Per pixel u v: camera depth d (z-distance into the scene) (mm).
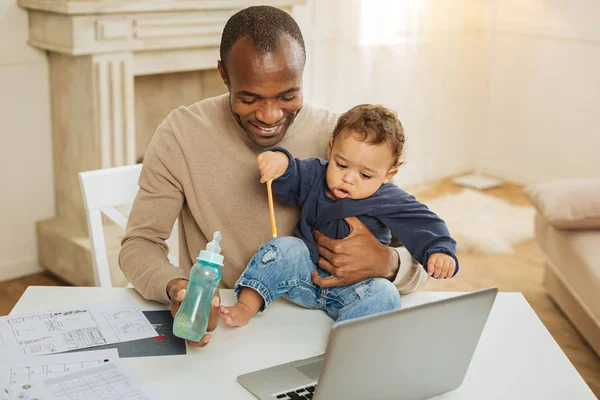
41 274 3221
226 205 1508
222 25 3166
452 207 4164
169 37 3008
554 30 4375
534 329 1306
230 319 1238
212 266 1114
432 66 4508
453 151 4836
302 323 1296
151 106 3352
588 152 4348
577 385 1140
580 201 2717
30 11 2924
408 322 975
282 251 1296
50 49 2873
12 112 2998
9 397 1000
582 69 4285
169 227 1499
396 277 1358
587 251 2576
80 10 2691
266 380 1090
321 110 1615
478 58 4770
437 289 3121
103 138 2930
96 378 1068
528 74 4582
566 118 4434
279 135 1366
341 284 1304
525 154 4699
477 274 3289
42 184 3168
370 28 4094
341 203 1343
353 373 971
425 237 1323
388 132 1303
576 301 2693
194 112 1522
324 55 3914
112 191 1658
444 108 4676
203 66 3219
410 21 4289
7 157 3031
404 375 1033
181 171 1484
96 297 1352
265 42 1252
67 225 3154
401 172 4543
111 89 2900
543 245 2988
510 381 1144
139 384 1062
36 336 1184
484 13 4688
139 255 1396
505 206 4211
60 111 3062
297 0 3389
